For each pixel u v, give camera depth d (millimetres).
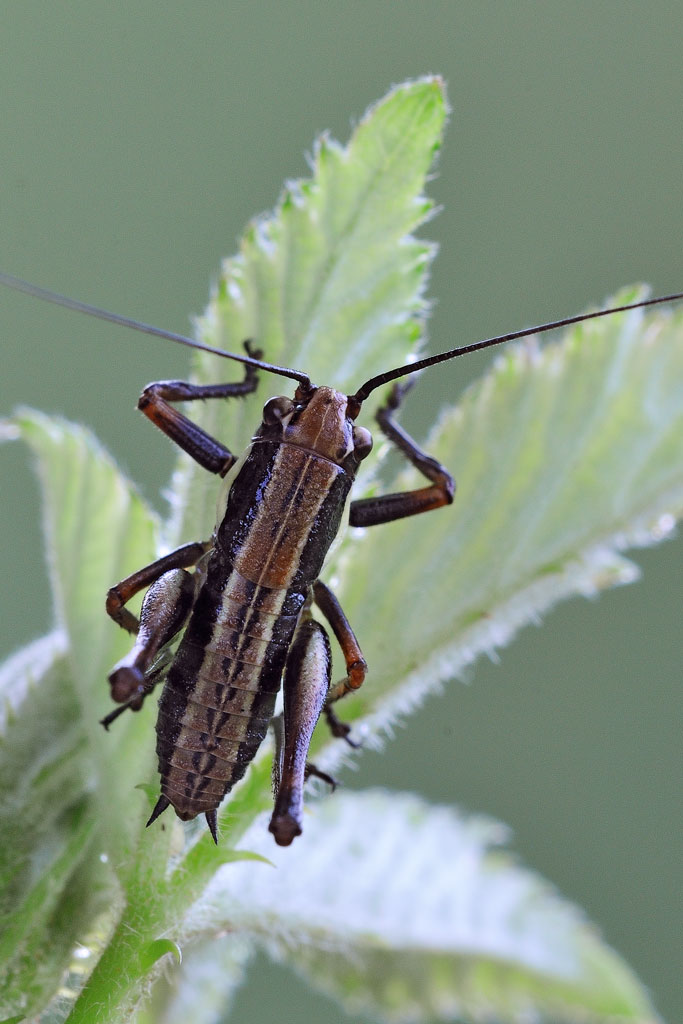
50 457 134
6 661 135
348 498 138
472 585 134
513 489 135
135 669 131
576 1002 145
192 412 136
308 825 142
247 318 134
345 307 134
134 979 127
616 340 136
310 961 142
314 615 137
